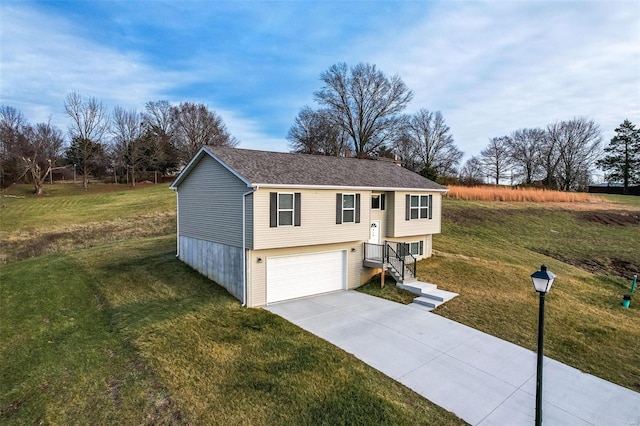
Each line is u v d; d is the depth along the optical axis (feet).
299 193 45.57
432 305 43.96
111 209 110.93
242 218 43.24
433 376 27.55
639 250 80.74
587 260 74.79
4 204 116.06
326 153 172.04
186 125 203.82
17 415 22.30
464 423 21.94
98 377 26.23
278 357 29.58
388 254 54.19
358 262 54.08
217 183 48.52
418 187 62.95
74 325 35.86
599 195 155.33
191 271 53.88
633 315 45.44
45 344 31.86
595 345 35.04
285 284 46.60
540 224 98.68
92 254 63.26
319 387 25.18
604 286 57.57
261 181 41.75
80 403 23.30
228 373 26.89
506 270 60.18
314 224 47.32
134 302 41.75
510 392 25.71
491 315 41.55
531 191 133.80
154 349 30.07
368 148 163.73
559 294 50.44
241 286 43.42
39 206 114.62
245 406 22.95
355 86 158.61
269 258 44.91
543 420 22.68
